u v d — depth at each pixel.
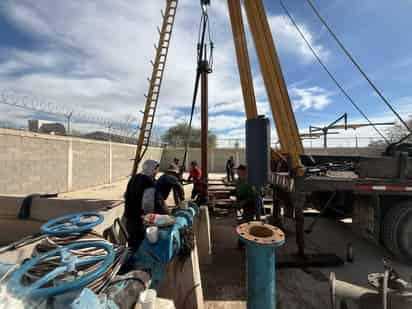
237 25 4.74
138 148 6.09
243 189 4.28
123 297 1.32
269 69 3.96
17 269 1.08
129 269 1.80
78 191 10.71
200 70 5.32
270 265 1.71
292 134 3.79
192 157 24.42
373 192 3.24
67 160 10.35
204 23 5.18
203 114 5.46
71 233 1.61
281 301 2.44
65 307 1.00
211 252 3.75
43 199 3.93
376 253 3.73
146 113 5.97
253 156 3.71
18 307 0.90
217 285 2.76
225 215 5.96
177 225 2.10
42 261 1.23
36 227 3.88
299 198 3.35
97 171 12.77
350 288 1.98
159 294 2.09
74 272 1.15
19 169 7.93
